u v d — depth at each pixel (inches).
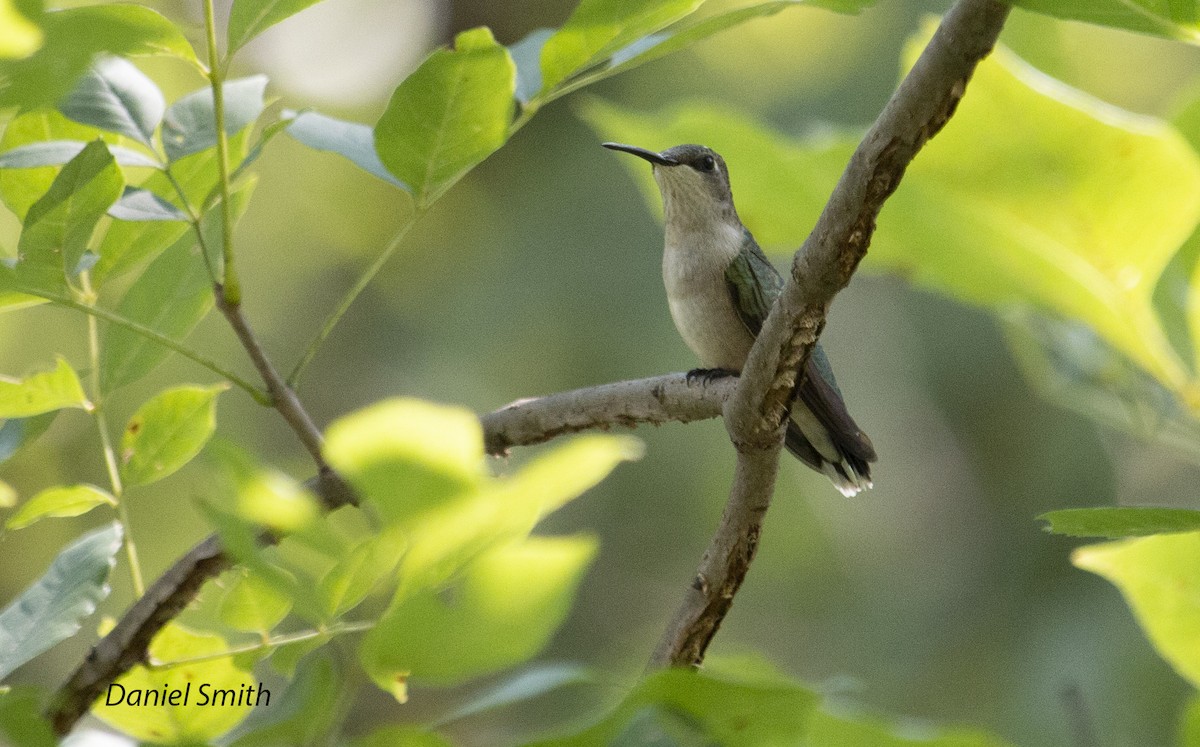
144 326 178.4
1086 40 388.8
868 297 724.7
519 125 168.4
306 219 652.1
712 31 162.9
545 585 88.4
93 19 98.7
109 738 145.0
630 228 611.8
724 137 212.2
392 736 105.7
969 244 187.9
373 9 670.5
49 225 150.4
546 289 610.2
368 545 109.0
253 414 593.6
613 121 216.2
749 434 172.2
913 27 607.8
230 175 173.9
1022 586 602.9
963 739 113.5
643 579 669.3
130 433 176.6
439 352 623.2
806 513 691.4
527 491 87.4
